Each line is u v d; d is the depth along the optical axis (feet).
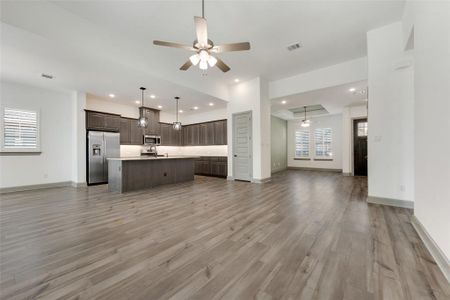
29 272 5.32
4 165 15.34
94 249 6.57
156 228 8.32
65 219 9.37
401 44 10.68
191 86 16.98
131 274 5.25
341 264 5.62
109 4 9.21
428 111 6.53
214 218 9.51
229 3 9.20
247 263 5.74
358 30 11.46
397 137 11.00
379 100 11.39
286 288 4.68
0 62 11.87
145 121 17.81
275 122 29.89
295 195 14.11
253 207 11.27
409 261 5.74
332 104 22.90
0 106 15.12
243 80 19.51
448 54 5.18
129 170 15.74
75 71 13.20
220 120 25.49
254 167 19.29
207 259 5.97
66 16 9.75
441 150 5.58
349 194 14.30
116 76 14.07
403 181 10.92
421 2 7.09
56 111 17.98
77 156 17.99
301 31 11.47
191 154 29.99
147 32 11.50
